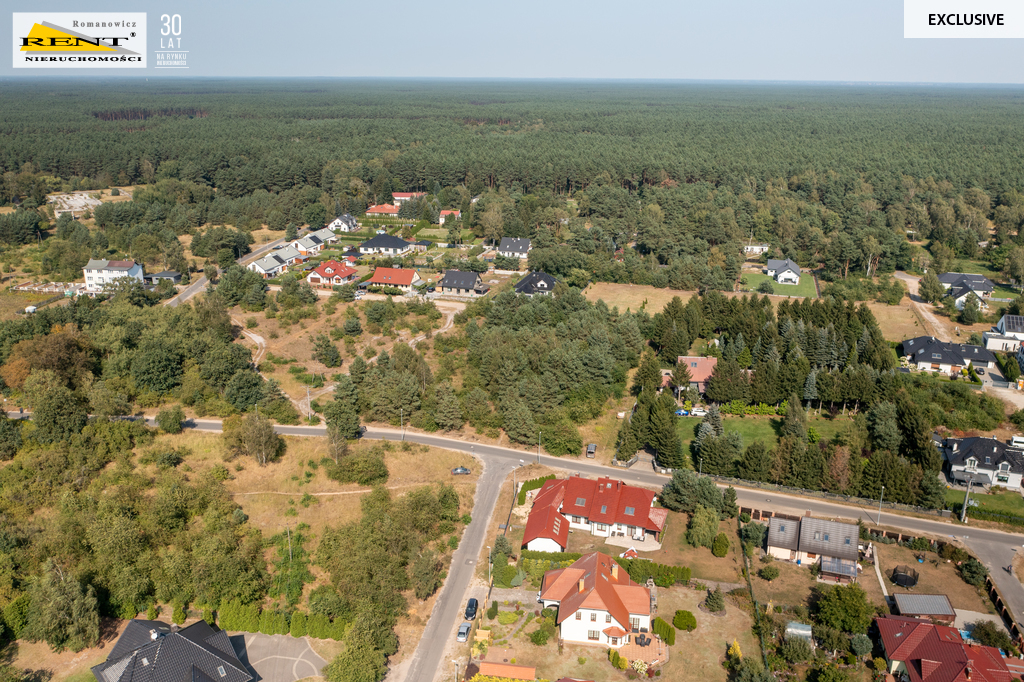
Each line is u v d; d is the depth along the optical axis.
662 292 195.88
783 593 84.25
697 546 92.62
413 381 124.94
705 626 78.94
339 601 80.25
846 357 144.25
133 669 68.12
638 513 94.94
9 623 78.00
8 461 107.25
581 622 76.88
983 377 139.00
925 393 129.88
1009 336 152.00
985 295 186.25
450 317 170.75
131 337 139.38
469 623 79.50
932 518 98.31
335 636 77.81
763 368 129.00
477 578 87.19
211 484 101.62
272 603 83.56
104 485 101.56
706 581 86.12
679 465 110.56
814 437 117.88
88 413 119.06
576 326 150.50
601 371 133.25
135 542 86.94
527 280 188.12
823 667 71.56
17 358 129.38
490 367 132.25
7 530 88.38
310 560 89.69
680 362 133.25
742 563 89.56
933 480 99.81
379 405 123.44
